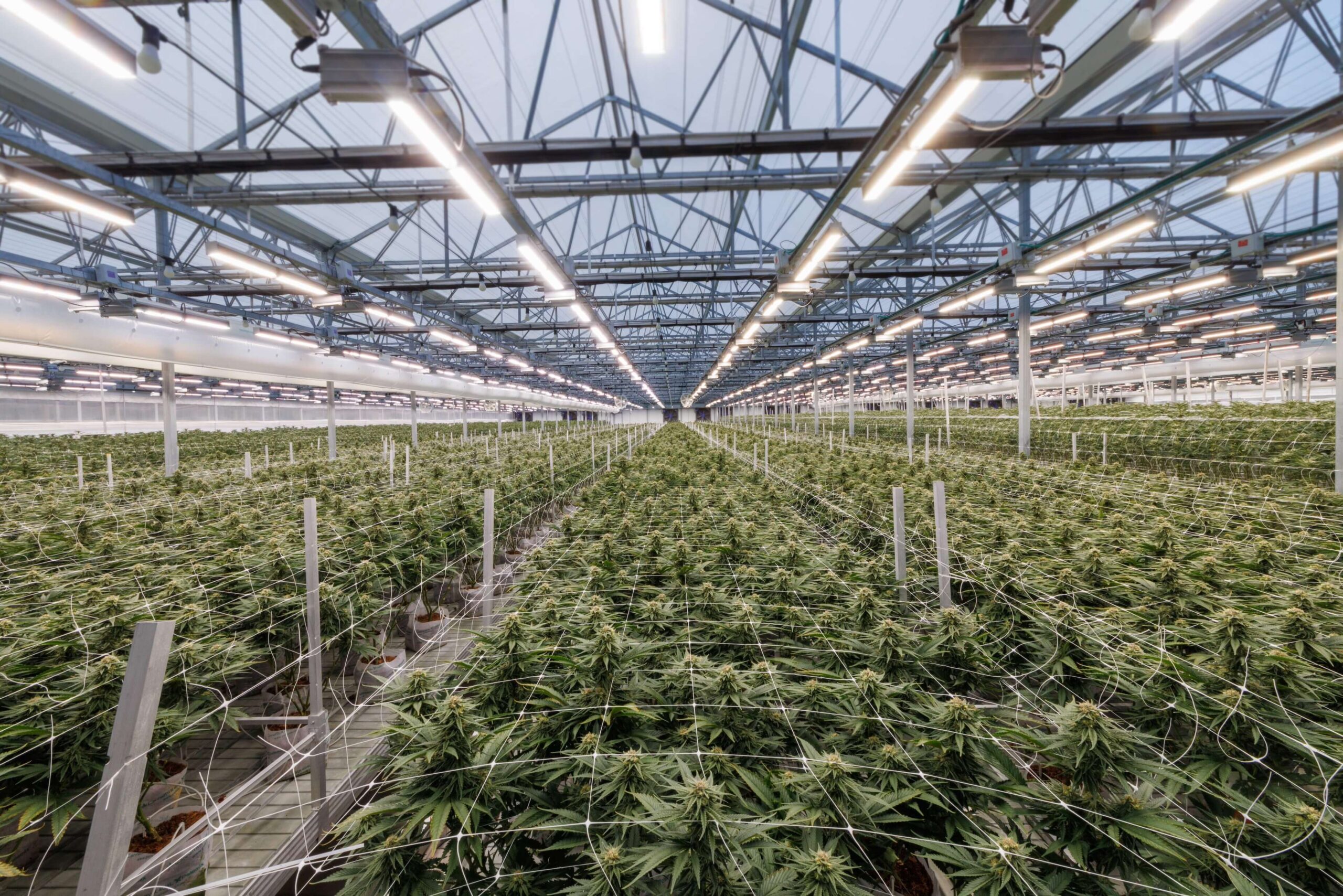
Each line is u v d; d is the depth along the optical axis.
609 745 3.91
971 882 2.86
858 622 5.31
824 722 4.38
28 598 6.75
